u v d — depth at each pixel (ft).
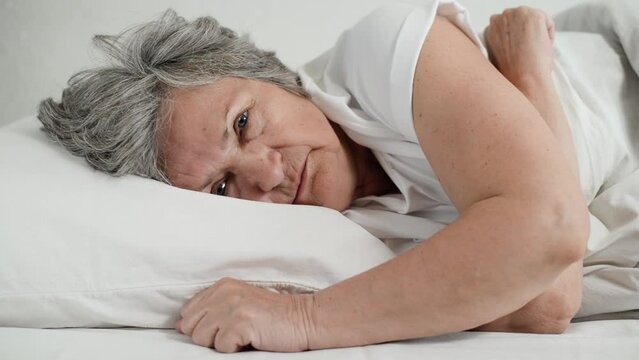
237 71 3.15
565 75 3.41
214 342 2.58
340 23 5.48
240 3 5.47
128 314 2.73
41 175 2.85
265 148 3.05
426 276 2.40
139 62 3.14
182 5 5.42
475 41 3.12
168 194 2.89
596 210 3.23
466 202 2.57
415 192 3.24
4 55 5.32
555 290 2.72
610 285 3.02
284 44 5.42
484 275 2.34
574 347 2.43
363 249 2.88
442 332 2.48
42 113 3.24
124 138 3.00
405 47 2.84
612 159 3.34
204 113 3.03
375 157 3.43
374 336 2.49
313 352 2.48
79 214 2.72
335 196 3.19
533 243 2.31
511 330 2.81
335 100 3.17
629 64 3.72
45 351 2.39
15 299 2.62
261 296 2.61
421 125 2.75
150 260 2.69
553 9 5.35
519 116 2.53
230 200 2.92
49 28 5.34
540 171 2.39
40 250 2.65
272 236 2.80
